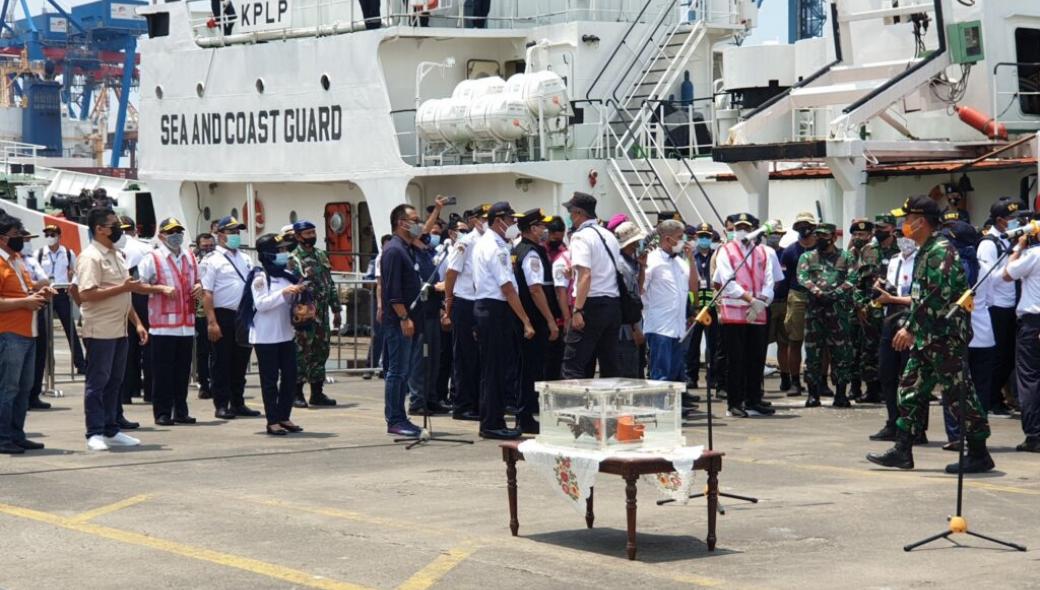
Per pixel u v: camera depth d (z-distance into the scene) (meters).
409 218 13.02
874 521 8.91
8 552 8.20
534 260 12.93
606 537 8.46
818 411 15.32
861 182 17.89
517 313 12.77
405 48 23.33
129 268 16.72
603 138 22.64
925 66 18.75
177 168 26.86
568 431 8.11
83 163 53.19
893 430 12.77
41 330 15.89
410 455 12.04
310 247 16.11
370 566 7.74
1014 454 11.89
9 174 34.06
